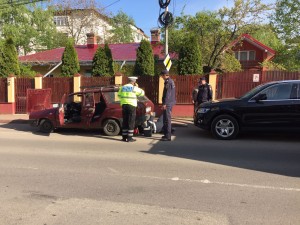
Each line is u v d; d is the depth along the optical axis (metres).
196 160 7.46
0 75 18.81
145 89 16.17
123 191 5.40
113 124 10.90
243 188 5.54
